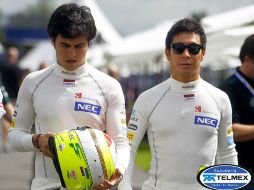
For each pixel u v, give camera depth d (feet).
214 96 20.02
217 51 59.72
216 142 20.02
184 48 19.60
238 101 23.70
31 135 18.11
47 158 18.25
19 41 236.63
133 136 20.15
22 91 18.81
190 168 19.56
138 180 49.65
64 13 17.56
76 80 18.40
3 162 60.70
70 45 17.65
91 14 17.87
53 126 18.33
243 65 23.90
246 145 23.66
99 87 18.49
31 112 18.86
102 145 16.88
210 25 58.85
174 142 19.66
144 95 20.22
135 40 82.02
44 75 18.62
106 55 83.61
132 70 110.11
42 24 283.79
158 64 83.46
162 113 19.80
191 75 19.77
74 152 16.58
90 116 18.29
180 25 19.92
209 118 19.74
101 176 16.74
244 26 58.80
